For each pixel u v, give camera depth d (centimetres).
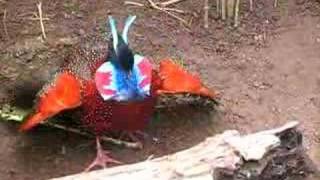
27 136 232
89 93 216
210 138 203
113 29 213
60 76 223
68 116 234
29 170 223
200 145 201
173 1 287
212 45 268
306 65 260
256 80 254
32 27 274
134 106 216
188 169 194
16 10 282
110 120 219
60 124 234
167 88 226
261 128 236
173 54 263
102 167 223
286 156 205
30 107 238
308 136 232
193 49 266
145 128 234
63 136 233
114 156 226
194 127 236
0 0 287
